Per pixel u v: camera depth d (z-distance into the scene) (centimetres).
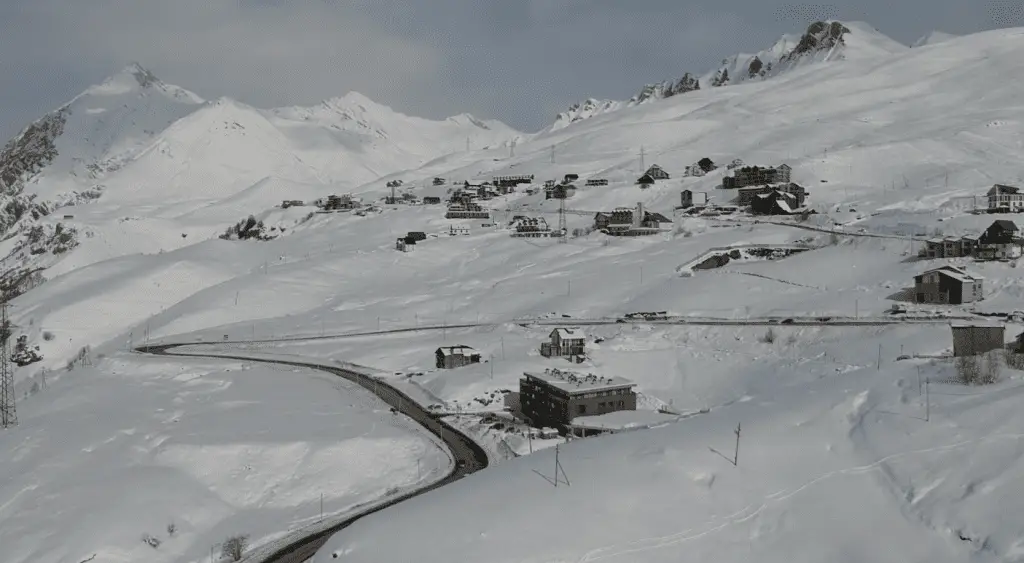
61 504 7825
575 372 11006
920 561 4300
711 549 4584
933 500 4625
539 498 5112
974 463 4797
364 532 5131
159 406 10912
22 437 9625
